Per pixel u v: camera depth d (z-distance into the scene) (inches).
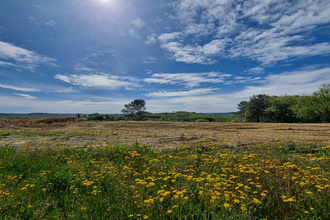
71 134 526.9
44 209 126.4
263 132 466.0
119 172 197.6
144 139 423.5
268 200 122.0
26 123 827.4
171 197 133.5
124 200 137.9
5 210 121.2
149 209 116.0
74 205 131.4
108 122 895.1
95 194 140.3
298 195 125.0
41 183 169.6
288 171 159.0
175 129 601.9
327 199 118.6
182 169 211.3
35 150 311.3
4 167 217.2
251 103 1797.5
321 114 1110.4
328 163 200.7
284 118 1457.9
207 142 347.9
